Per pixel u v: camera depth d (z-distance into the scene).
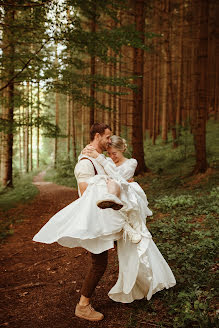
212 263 3.39
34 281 4.03
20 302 3.42
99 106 10.70
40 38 8.07
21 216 8.92
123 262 2.75
